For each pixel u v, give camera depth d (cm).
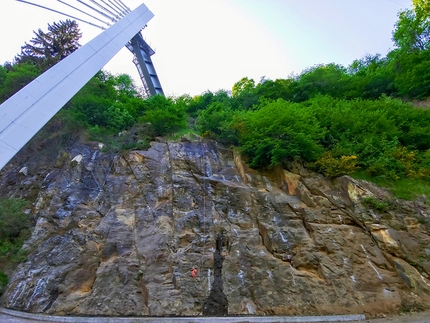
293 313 932
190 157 1580
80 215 1309
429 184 1365
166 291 963
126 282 999
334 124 1697
